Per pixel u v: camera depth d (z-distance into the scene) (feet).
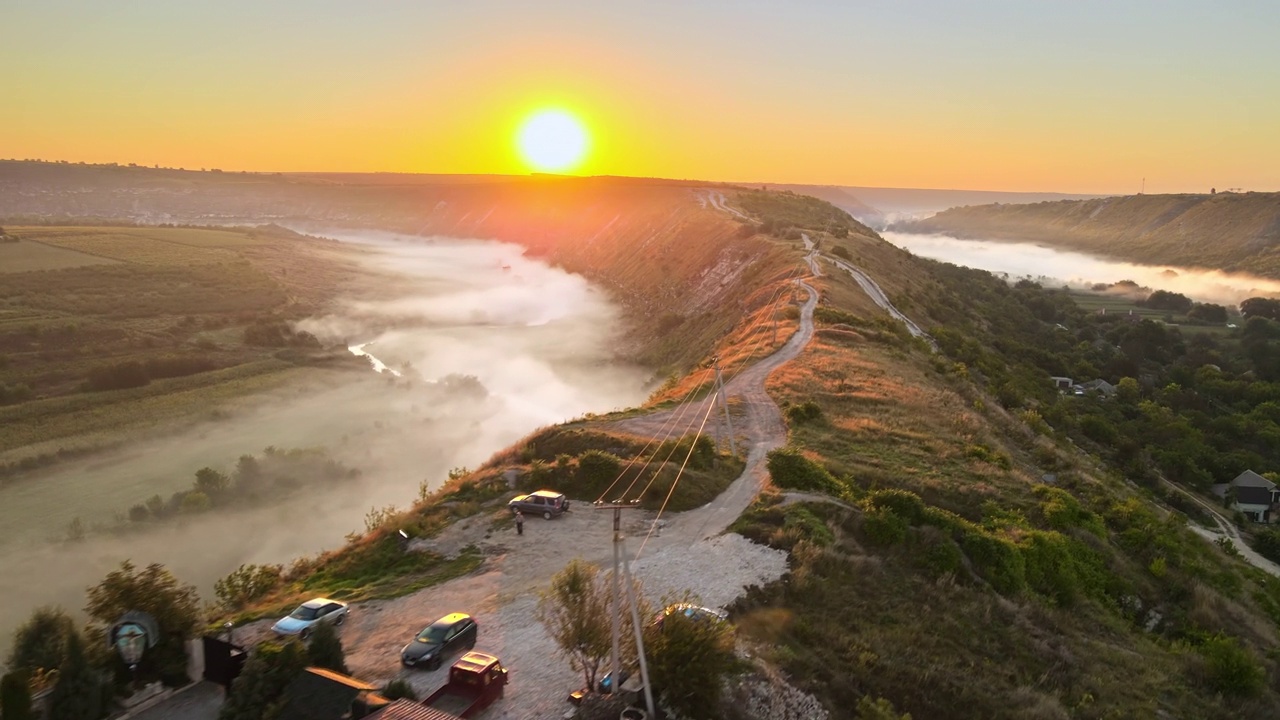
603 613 77.51
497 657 85.46
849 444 156.97
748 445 157.48
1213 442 358.64
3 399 333.62
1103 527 138.82
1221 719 95.25
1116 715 89.97
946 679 88.33
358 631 92.94
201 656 84.74
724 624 79.41
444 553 115.14
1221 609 124.67
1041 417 268.82
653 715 70.08
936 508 124.67
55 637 85.05
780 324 270.67
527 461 149.48
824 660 87.76
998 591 113.80
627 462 138.82
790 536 112.57
